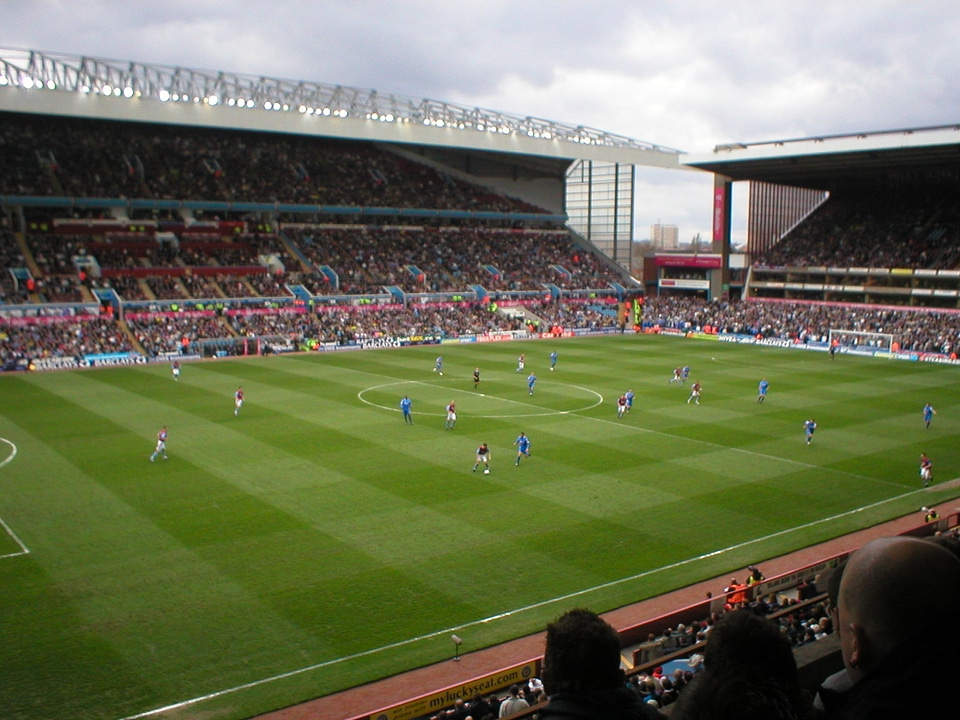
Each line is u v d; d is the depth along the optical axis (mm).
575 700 4055
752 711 3279
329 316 101688
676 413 58219
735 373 78125
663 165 127625
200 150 118125
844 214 126625
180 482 39531
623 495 38562
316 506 36219
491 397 63812
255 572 28938
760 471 43188
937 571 2904
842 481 41656
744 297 127312
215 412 56406
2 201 93125
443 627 25141
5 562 29453
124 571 28828
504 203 135250
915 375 78125
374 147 133625
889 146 94312
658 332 118625
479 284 118250
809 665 6125
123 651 23266
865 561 3027
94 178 103562
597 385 70188
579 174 143500
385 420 54531
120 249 100250
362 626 25078
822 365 84438
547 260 131250
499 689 21125
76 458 43719
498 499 37625
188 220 108688
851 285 114875
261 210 110500
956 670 2709
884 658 2830
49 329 83688
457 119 114562
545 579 28812
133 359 82188
